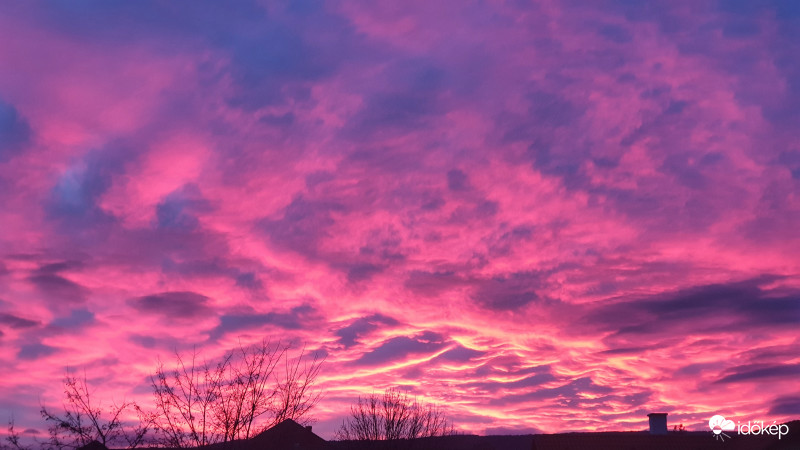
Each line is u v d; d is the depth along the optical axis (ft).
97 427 62.18
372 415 133.59
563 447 138.92
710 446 132.36
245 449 65.77
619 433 143.43
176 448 63.10
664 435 140.36
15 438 60.75
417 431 134.72
